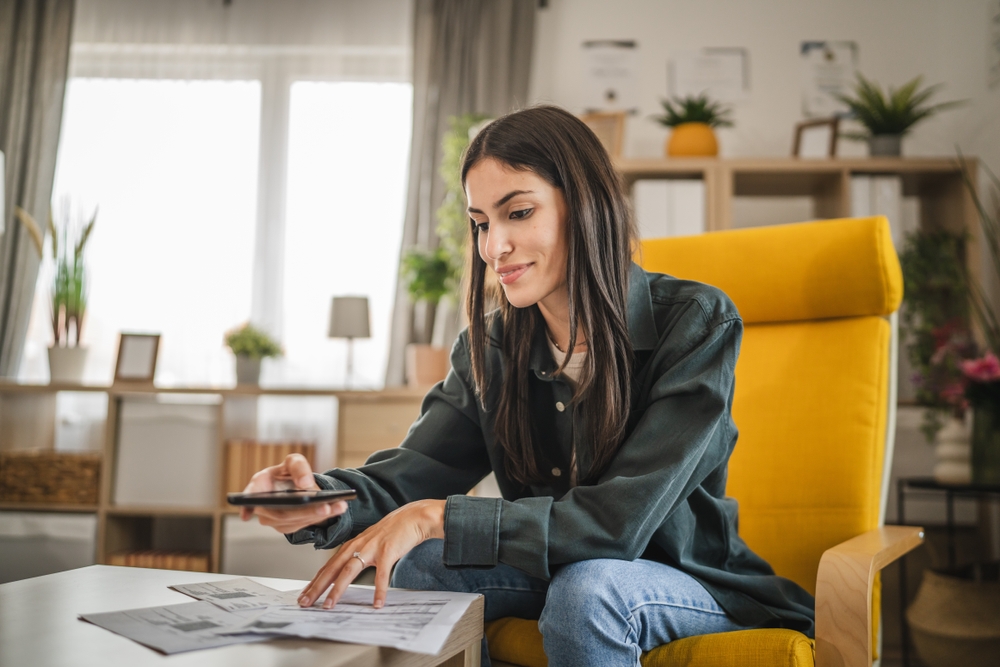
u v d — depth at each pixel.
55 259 2.90
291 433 3.07
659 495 0.85
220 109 3.21
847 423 1.26
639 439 0.91
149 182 3.20
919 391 2.44
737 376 1.39
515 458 1.06
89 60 3.23
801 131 2.89
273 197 3.17
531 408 1.08
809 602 1.09
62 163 3.21
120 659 0.58
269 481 0.85
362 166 3.18
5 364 3.00
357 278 3.15
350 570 0.76
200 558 2.59
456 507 0.83
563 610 0.81
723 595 0.97
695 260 1.43
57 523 2.54
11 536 2.53
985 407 2.14
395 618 0.70
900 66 3.04
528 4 3.09
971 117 2.81
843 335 1.32
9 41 3.12
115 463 2.63
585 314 0.96
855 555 0.91
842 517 1.23
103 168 3.20
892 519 2.58
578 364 1.06
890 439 1.30
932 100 2.99
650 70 3.12
